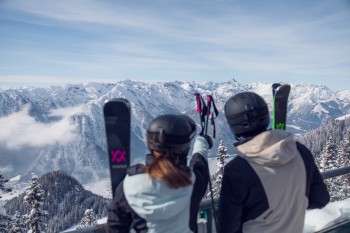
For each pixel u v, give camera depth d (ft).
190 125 7.72
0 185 56.95
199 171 7.66
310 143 363.97
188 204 7.17
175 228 6.86
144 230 6.80
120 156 8.27
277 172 7.38
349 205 14.82
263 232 7.64
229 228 7.75
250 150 7.34
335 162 87.15
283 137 7.43
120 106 8.19
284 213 7.55
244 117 7.55
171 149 6.86
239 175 7.48
